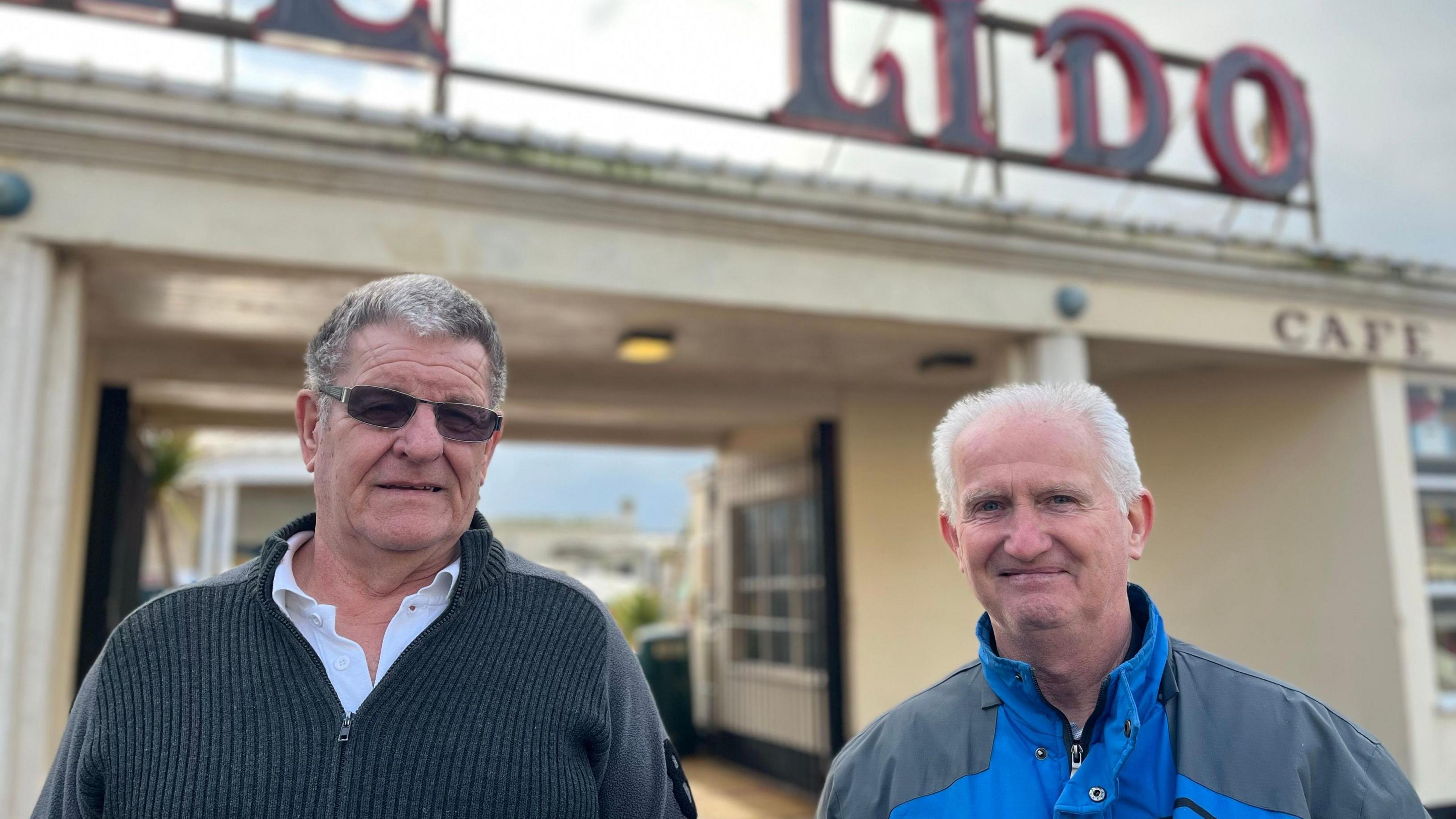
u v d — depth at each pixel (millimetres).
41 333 3230
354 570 1600
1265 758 1413
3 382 3141
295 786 1365
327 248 3553
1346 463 5672
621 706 1665
